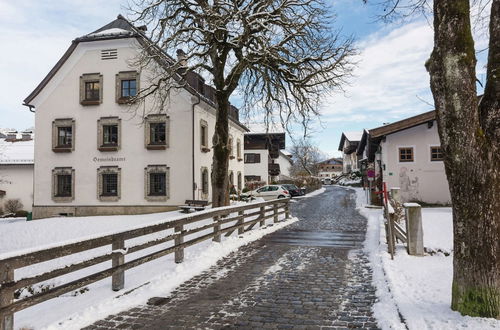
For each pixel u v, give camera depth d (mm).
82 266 5027
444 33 4230
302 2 14469
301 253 9281
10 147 36688
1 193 31281
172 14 15188
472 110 4113
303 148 69938
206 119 24281
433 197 20828
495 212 4141
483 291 4191
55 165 23000
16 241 16547
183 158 21734
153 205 21922
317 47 15016
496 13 4211
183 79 16453
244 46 14898
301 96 15594
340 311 5141
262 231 12359
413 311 4684
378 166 24359
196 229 8508
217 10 14453
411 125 20812
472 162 4102
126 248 6066
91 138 22688
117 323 4770
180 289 6305
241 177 33188
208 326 4656
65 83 23125
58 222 18859
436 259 7789
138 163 22172
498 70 4160
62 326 4582
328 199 31312
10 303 3877
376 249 9344
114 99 22531
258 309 5270
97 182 22469
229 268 7789
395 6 6781
